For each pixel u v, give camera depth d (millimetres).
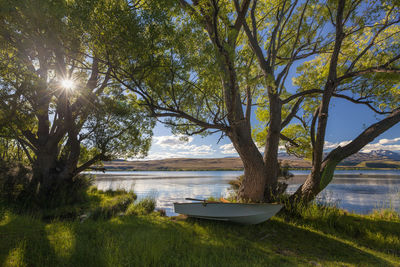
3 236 5691
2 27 8766
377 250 6488
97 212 9266
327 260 5426
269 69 9500
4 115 9875
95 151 15328
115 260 4414
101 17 7738
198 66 7977
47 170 12531
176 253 5359
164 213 10531
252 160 9719
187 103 9672
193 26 7656
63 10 7414
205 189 25219
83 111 13445
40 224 7203
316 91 9438
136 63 9047
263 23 12195
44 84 10914
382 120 8891
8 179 11172
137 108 13422
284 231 7590
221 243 6148
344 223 8414
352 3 8562
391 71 7535
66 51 10055
